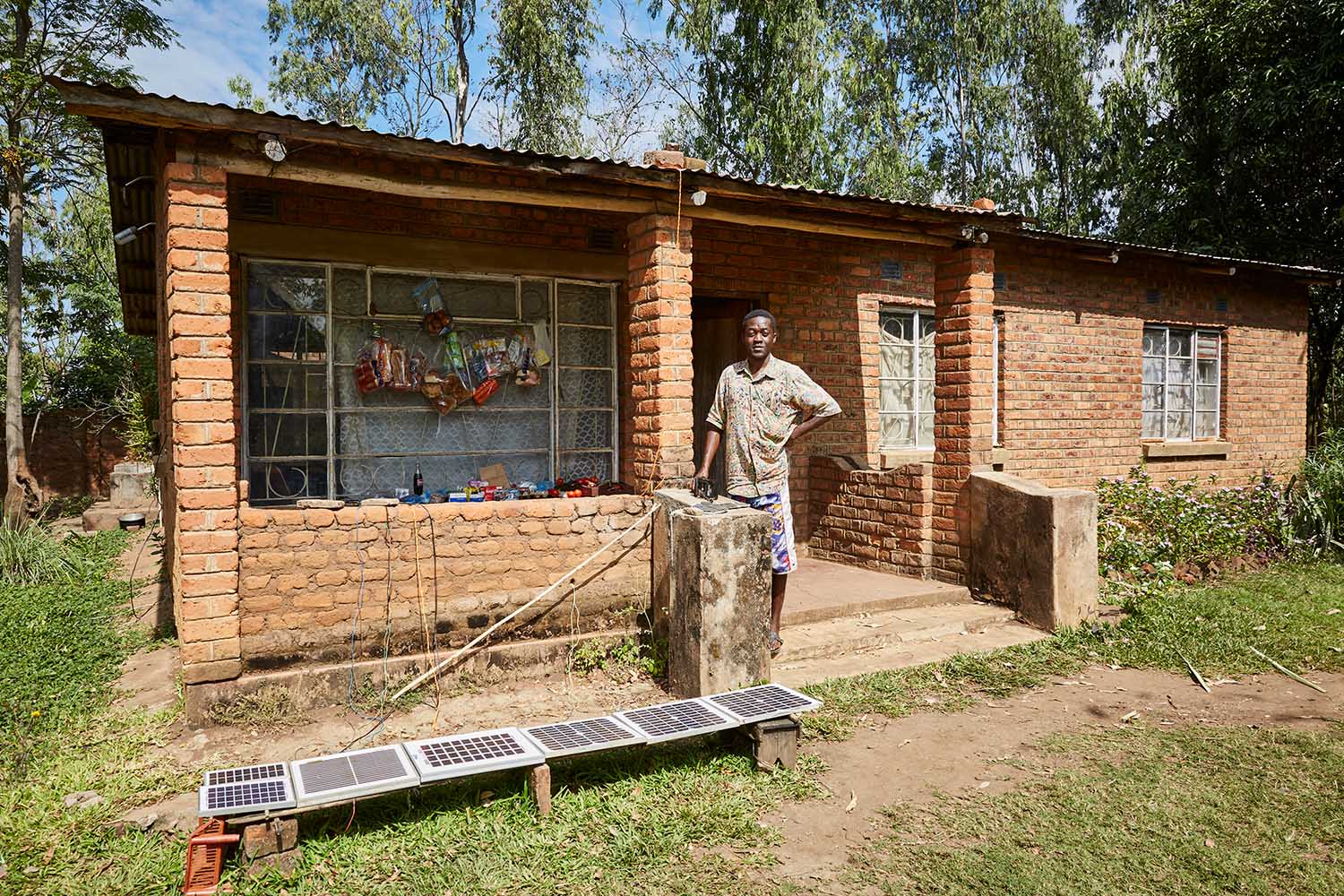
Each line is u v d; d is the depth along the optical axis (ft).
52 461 55.77
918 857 10.98
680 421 18.29
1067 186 71.56
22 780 13.01
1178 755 14.11
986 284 22.82
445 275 20.93
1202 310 35.32
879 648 19.56
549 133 62.69
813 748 14.48
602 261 22.53
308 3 63.98
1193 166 44.80
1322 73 37.73
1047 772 13.52
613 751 13.91
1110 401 32.71
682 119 69.10
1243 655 19.29
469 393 21.16
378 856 10.85
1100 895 10.05
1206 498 30.60
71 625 21.53
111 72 47.39
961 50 69.10
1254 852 10.96
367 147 14.87
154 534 38.58
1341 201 41.65
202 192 14.24
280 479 19.31
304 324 19.52
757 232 25.75
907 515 24.12
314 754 13.67
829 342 27.17
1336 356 52.03
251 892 9.96
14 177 45.32
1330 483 30.53
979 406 22.91
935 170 76.69
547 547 17.62
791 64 55.57
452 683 16.48
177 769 13.09
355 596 15.88
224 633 14.57
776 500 17.74
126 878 10.36
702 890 10.25
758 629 15.61
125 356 63.62
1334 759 13.78
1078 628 20.86
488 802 12.23
